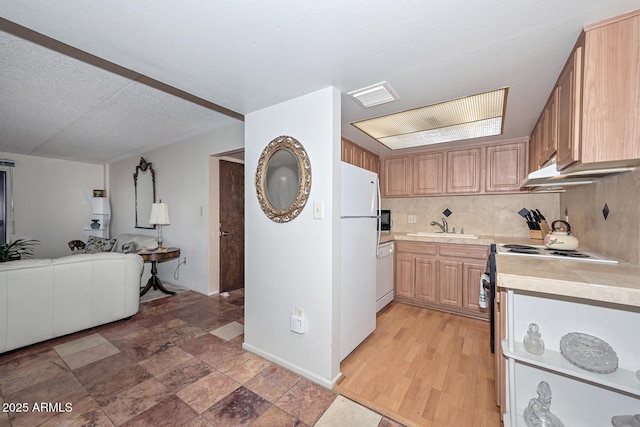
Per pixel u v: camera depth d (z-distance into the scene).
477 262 2.91
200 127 3.39
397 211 4.09
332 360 1.80
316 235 1.85
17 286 2.16
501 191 3.06
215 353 2.21
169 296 3.66
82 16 1.15
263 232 2.15
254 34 1.26
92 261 2.56
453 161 3.37
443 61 1.48
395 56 1.44
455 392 1.74
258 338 2.19
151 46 1.37
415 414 1.55
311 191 1.87
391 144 3.33
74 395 1.68
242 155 3.64
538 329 1.37
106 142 4.03
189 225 3.93
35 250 4.89
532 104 2.06
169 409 1.57
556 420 1.22
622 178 1.46
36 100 2.51
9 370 1.93
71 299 2.43
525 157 2.94
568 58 1.42
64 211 5.21
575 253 1.80
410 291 3.34
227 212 3.96
